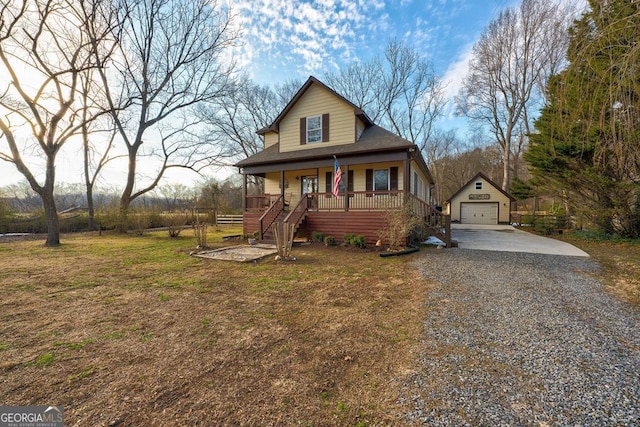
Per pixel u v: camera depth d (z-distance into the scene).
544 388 2.13
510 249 9.04
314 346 2.87
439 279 5.48
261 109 26.61
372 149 10.16
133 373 2.37
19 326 3.38
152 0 15.74
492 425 1.75
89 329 3.30
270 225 11.26
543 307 3.94
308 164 11.60
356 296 4.55
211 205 25.44
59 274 6.12
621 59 4.17
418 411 1.88
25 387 2.17
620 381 2.22
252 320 3.59
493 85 23.47
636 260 7.11
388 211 9.45
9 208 15.41
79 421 1.80
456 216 23.53
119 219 15.42
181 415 1.86
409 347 2.82
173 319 3.62
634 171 8.83
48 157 10.95
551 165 11.30
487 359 2.57
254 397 2.05
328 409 1.92
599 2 4.29
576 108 5.09
